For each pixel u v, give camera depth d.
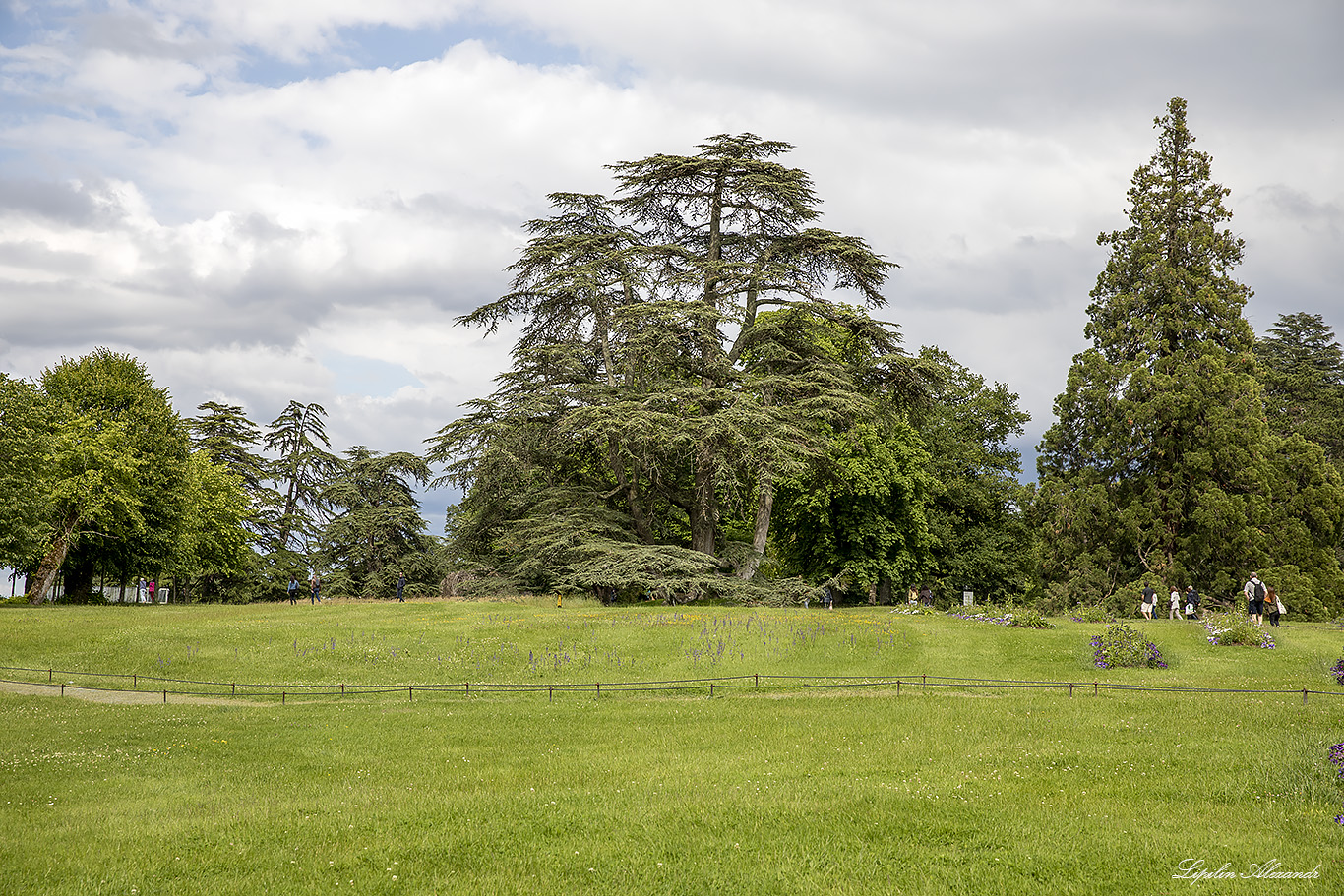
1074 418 48.72
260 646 30.58
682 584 40.22
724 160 45.25
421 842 11.60
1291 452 45.03
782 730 19.11
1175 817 11.73
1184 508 44.88
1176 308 47.00
